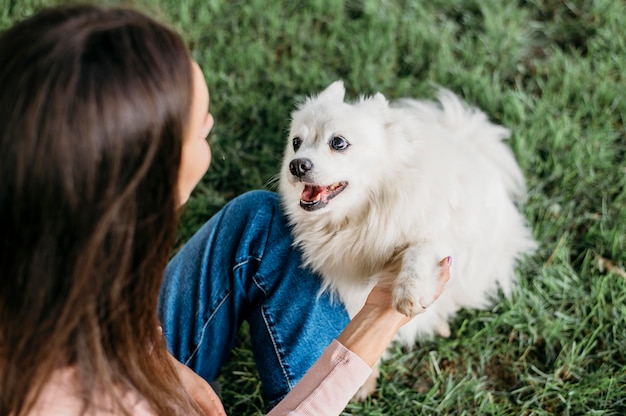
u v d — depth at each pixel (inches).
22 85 33.1
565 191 112.7
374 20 136.7
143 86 34.9
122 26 35.4
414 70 130.9
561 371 95.6
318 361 57.6
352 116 78.0
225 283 79.7
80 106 33.3
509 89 125.6
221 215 83.6
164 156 37.6
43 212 35.1
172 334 80.4
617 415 90.3
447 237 79.1
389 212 77.8
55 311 37.6
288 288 80.0
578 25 134.6
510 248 98.2
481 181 82.9
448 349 99.1
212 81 128.2
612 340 97.5
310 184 76.2
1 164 34.1
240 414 94.5
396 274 71.8
